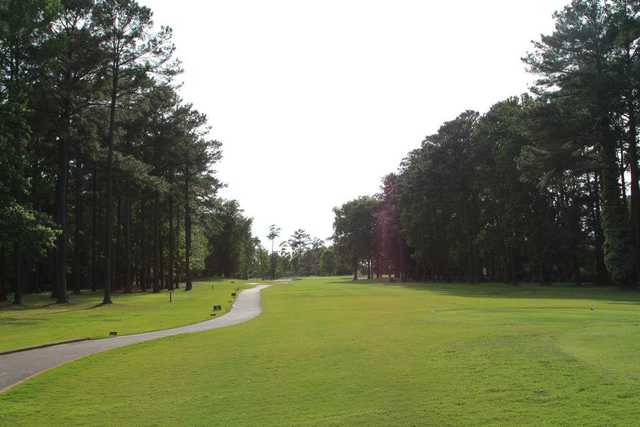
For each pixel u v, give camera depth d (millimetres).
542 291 49438
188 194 69000
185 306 39000
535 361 12391
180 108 60969
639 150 49750
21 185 34625
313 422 8703
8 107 33250
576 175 51875
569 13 48938
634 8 44812
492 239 68188
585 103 47281
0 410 10352
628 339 15172
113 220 72125
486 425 8023
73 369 14180
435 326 20594
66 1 38219
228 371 13281
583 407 8594
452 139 74750
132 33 40250
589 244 65188
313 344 17094
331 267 177750
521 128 51750
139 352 16781
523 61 51062
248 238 149625
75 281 58969
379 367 12781
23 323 26734
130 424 9180
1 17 32625
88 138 44250
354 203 119062
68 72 39531
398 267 102750
